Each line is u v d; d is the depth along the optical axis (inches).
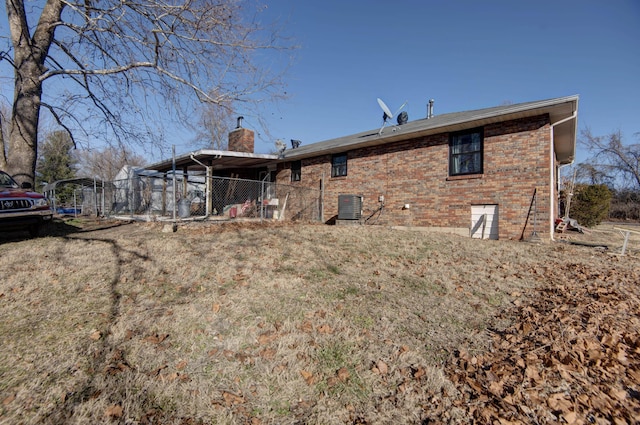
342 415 79.8
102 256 210.4
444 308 148.3
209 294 150.6
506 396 87.7
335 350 108.0
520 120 342.3
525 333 124.6
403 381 93.7
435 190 408.5
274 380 91.7
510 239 345.7
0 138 350.6
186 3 287.7
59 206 887.7
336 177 532.1
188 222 382.6
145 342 107.7
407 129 433.1
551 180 330.3
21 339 107.3
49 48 338.6
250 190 697.0
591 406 84.4
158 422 74.5
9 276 168.9
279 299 148.0
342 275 190.9
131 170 636.1
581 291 173.0
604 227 695.1
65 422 72.7
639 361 105.7
